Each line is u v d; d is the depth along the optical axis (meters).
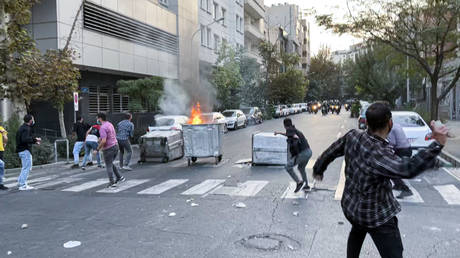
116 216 6.60
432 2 14.25
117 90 22.55
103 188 9.18
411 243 5.04
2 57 13.06
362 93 42.38
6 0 13.22
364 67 37.94
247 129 28.58
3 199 8.23
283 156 11.73
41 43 17.95
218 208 6.96
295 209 6.77
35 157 13.44
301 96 66.06
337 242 5.10
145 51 24.97
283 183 9.15
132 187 9.20
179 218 6.37
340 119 36.66
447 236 5.29
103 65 20.81
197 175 10.69
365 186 2.93
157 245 5.12
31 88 13.83
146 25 25.16
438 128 2.56
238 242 5.16
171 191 8.59
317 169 3.42
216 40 39.75
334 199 7.45
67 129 19.78
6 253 4.95
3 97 13.88
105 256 4.77
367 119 3.05
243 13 48.28
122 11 22.50
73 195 8.47
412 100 35.00
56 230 5.89
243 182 9.40
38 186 9.68
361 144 2.98
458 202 7.08
